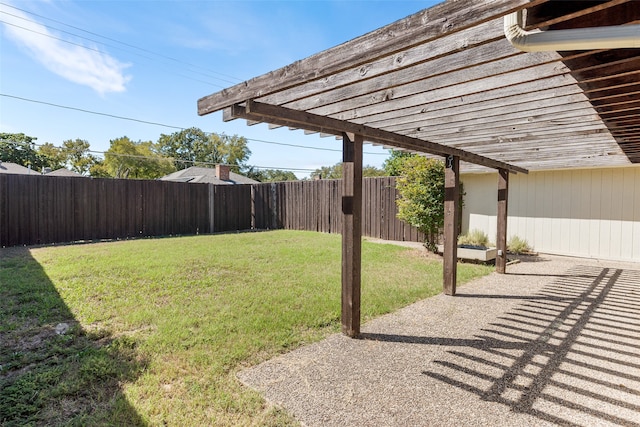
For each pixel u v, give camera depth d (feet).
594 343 10.18
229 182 68.59
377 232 34.94
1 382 7.70
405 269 20.48
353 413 6.81
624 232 24.70
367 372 8.45
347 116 10.48
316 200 39.86
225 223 42.57
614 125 11.82
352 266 10.68
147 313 12.15
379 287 16.37
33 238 28.19
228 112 8.50
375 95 8.99
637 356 9.34
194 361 8.82
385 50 5.23
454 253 15.38
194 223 39.34
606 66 6.90
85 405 6.95
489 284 17.48
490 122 11.53
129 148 90.02
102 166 91.71
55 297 13.69
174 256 23.13
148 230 35.45
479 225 31.35
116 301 13.48
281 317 12.01
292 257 23.41
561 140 14.38
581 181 26.37
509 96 8.75
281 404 7.09
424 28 4.79
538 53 6.64
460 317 12.46
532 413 6.84
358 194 10.87
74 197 30.45
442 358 9.22
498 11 4.06
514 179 29.50
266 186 44.52
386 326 11.59
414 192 25.91
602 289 16.48
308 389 7.67
